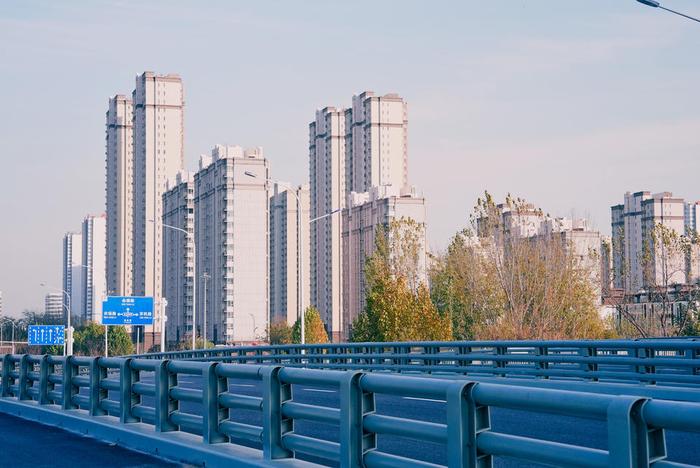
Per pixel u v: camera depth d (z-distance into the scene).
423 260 97.62
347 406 7.91
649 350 19.20
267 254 181.62
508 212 73.12
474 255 73.50
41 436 13.15
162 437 11.03
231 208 178.25
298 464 8.77
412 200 160.25
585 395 5.59
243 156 180.75
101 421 13.06
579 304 68.81
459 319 77.00
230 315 178.50
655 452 5.24
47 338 98.38
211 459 9.73
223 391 10.38
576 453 5.66
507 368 22.78
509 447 6.26
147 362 12.10
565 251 71.19
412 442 13.00
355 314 175.38
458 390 6.64
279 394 9.12
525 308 69.31
